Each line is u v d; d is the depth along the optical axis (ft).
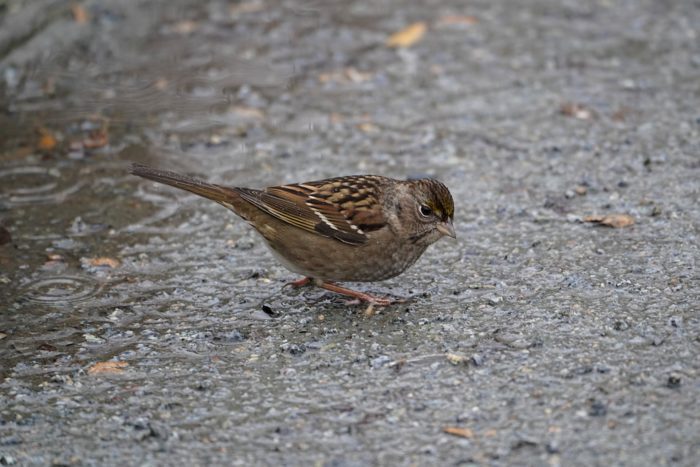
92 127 45.75
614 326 30.63
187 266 35.83
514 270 34.71
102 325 32.19
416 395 27.81
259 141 44.93
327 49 53.01
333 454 25.46
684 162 41.70
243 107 47.73
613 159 42.37
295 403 27.73
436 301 33.12
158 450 25.95
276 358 30.09
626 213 38.09
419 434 26.09
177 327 32.01
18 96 48.34
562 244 36.22
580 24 55.42
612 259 34.88
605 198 39.34
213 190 33.47
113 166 42.88
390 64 51.57
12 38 51.34
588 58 51.52
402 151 43.88
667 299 32.01
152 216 39.32
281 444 25.98
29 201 40.14
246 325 32.09
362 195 32.91
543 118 46.14
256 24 55.67
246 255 36.65
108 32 53.98
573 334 30.37
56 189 41.09
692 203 38.45
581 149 43.34
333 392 28.17
